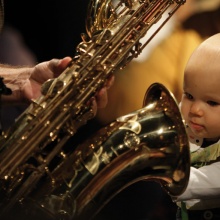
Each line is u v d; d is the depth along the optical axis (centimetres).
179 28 619
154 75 620
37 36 685
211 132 436
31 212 402
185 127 424
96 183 419
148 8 438
